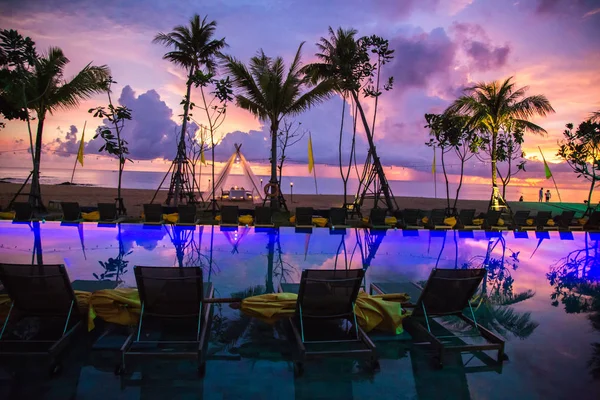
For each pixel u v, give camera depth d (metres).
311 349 3.63
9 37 11.97
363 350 3.40
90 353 3.59
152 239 10.32
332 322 4.35
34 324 4.07
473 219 14.44
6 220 13.04
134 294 4.21
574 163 17.70
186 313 3.75
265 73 16.08
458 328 4.34
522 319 4.85
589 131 16.38
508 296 5.86
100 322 4.20
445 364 3.60
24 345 3.58
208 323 4.20
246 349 3.81
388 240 11.33
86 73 14.62
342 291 3.80
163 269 3.55
